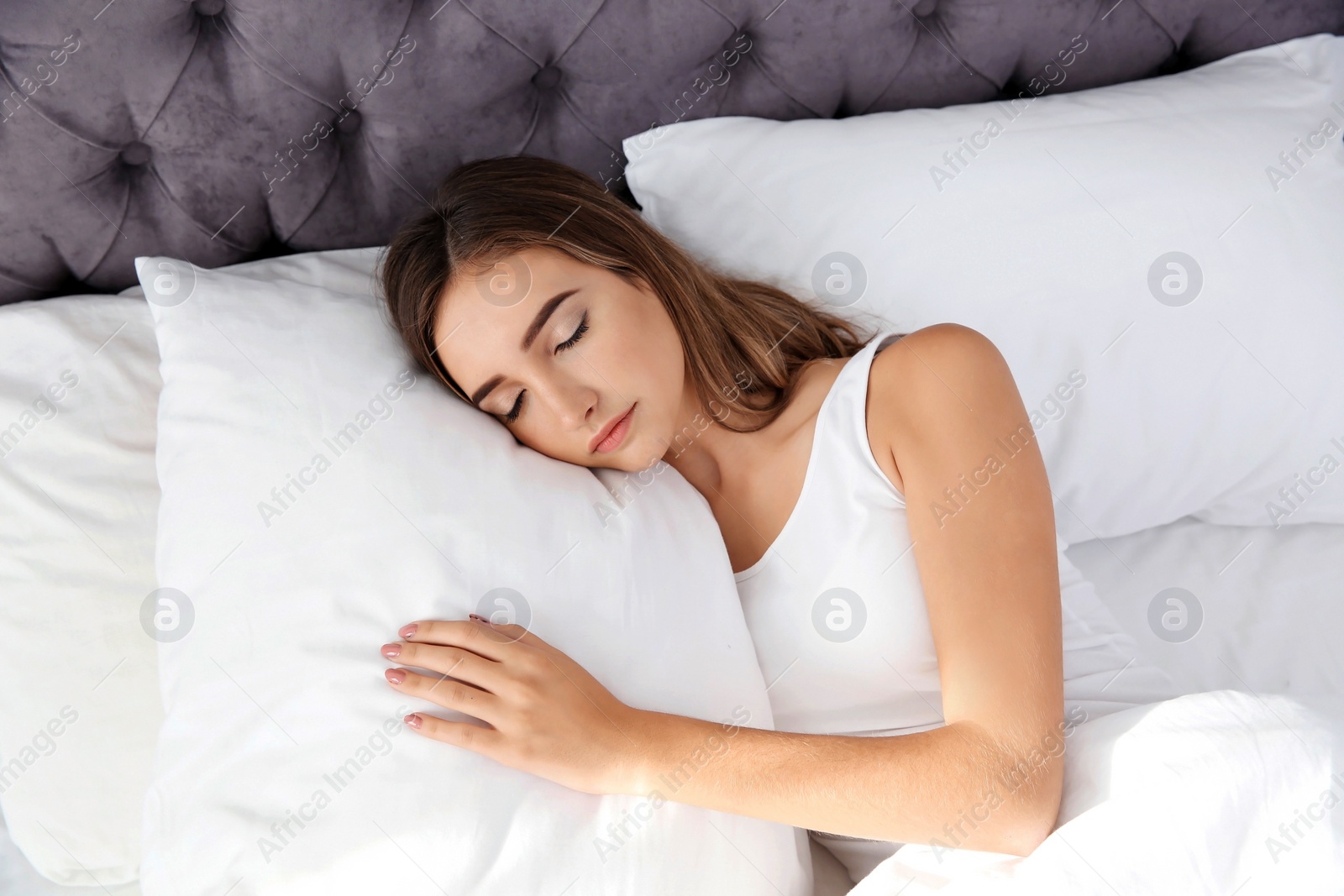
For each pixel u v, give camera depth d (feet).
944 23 4.32
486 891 2.31
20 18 3.36
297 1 3.58
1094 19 4.42
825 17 4.11
